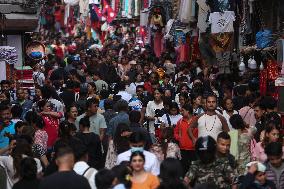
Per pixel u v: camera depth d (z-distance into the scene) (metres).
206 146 19.03
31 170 17.72
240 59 44.78
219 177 19.08
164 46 65.38
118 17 85.81
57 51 78.12
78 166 18.80
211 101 25.66
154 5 64.94
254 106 29.16
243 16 44.38
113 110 30.38
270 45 38.47
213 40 46.97
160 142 27.89
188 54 55.47
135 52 71.75
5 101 27.72
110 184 16.80
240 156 23.25
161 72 47.34
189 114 27.30
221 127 25.62
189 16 52.34
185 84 38.53
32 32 62.75
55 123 27.73
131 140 20.77
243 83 40.28
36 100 34.94
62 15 120.25
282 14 40.47
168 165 16.47
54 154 19.97
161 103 32.28
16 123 25.20
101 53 76.38
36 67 49.50
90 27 99.00
